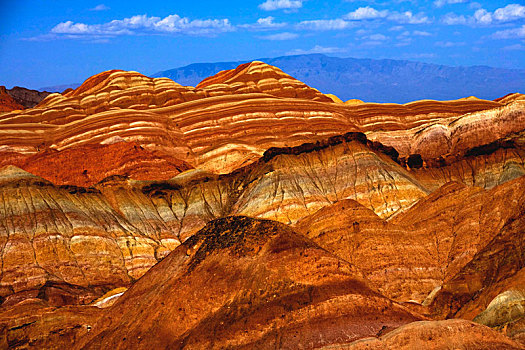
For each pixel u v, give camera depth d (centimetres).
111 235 11362
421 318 6053
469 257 8138
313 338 5806
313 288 6200
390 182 12400
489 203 8569
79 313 7194
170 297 6669
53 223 10931
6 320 7025
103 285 10369
